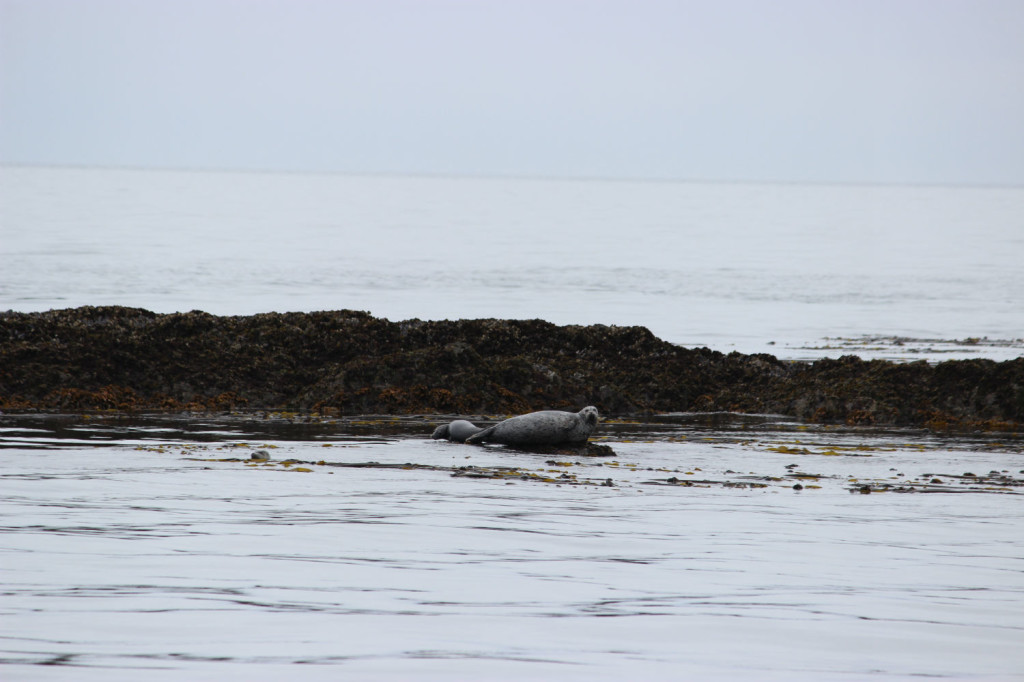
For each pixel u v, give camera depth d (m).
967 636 17.19
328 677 14.20
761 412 57.09
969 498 32.72
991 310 118.00
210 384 55.38
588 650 15.85
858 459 41.41
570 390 57.44
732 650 16.06
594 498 30.86
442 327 65.56
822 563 22.77
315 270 144.88
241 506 27.45
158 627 16.23
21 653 14.74
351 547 22.78
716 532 26.09
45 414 48.06
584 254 188.75
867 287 141.75
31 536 22.66
